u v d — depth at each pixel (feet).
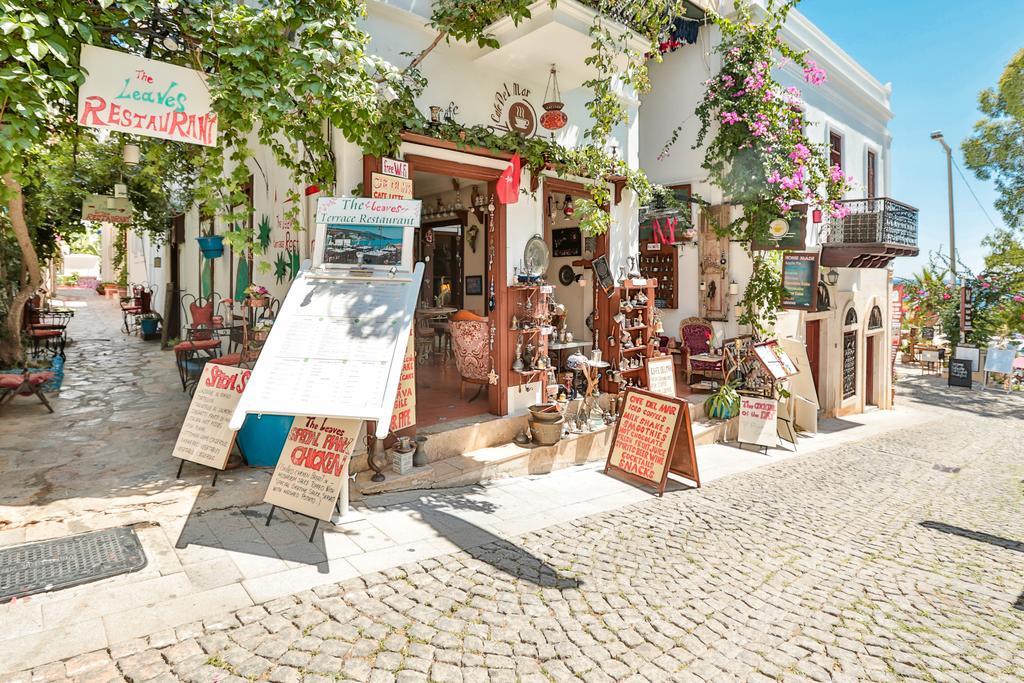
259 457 17.07
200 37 14.58
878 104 50.19
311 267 14.87
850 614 12.48
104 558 11.62
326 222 14.96
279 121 15.97
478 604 11.55
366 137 17.20
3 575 10.78
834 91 44.47
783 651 10.75
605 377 28.14
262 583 11.47
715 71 35.55
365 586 11.77
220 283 34.68
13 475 15.64
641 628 11.15
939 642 11.50
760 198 33.78
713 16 33.71
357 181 18.47
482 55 21.29
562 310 25.20
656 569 13.98
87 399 24.49
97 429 20.16
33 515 13.29
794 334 39.04
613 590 12.65
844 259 38.86
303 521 14.35
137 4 13.30
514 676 9.36
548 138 24.64
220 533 13.28
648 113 39.11
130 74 13.66
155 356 35.94
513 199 21.47
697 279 36.73
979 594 14.08
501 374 22.97
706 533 16.84
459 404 24.62
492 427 22.15
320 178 18.03
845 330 45.21
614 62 22.84
